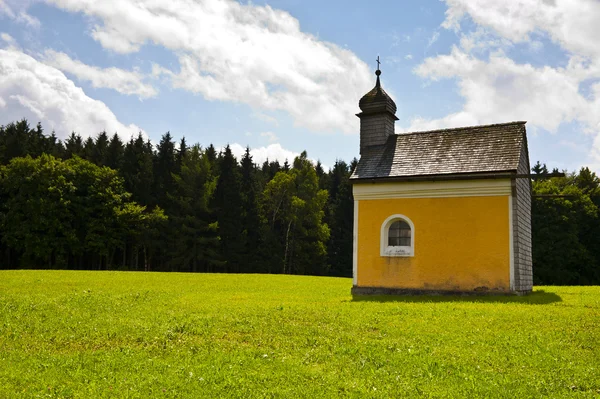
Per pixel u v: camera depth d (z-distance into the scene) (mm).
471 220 21594
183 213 64875
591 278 56625
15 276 28828
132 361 9820
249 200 69625
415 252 22438
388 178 23062
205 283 28750
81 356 10211
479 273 21250
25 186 54438
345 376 8984
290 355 10453
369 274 23188
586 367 9438
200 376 8828
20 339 11781
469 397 7863
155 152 79250
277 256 66875
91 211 57750
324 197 70750
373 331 12797
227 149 70812
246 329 12875
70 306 16938
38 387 8180
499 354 10320
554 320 13914
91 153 74438
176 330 12805
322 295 22516
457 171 21969
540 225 54312
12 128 75312
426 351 10625
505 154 21969
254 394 7973
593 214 56938
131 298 19719
